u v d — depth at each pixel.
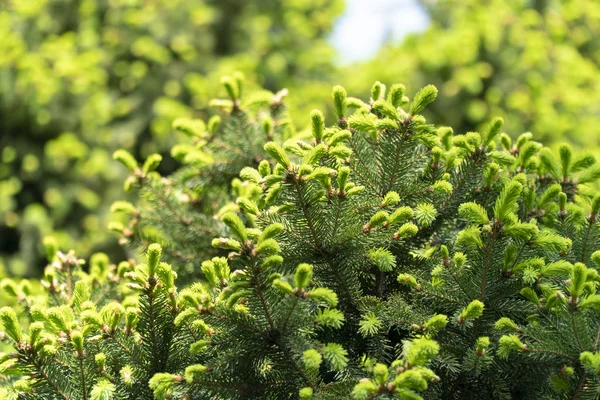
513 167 1.83
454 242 1.75
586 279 1.64
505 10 4.34
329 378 1.70
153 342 1.68
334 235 1.65
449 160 1.76
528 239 1.65
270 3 5.14
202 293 1.65
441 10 4.88
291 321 1.61
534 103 4.01
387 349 1.71
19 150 4.43
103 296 1.89
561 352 1.62
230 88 2.00
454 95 4.19
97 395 1.62
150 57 4.68
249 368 1.64
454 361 1.64
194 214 1.97
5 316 1.60
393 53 4.45
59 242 4.23
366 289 1.74
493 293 1.68
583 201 1.92
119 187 4.37
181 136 4.44
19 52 4.36
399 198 1.69
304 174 1.61
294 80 4.92
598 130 3.88
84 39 4.57
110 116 4.49
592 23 4.63
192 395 1.65
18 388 1.65
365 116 1.74
